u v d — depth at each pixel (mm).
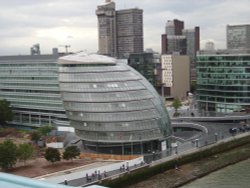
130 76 174750
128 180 135875
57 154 146375
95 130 170375
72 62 176500
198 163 159875
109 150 171500
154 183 136125
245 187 123375
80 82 174375
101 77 172625
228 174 142125
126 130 167375
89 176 132250
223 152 179125
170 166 151750
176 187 130375
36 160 153875
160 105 176750
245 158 166250
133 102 169125
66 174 131625
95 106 169875
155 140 172375
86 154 160500
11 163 139625
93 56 179375
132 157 154500
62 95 180375
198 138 189875
